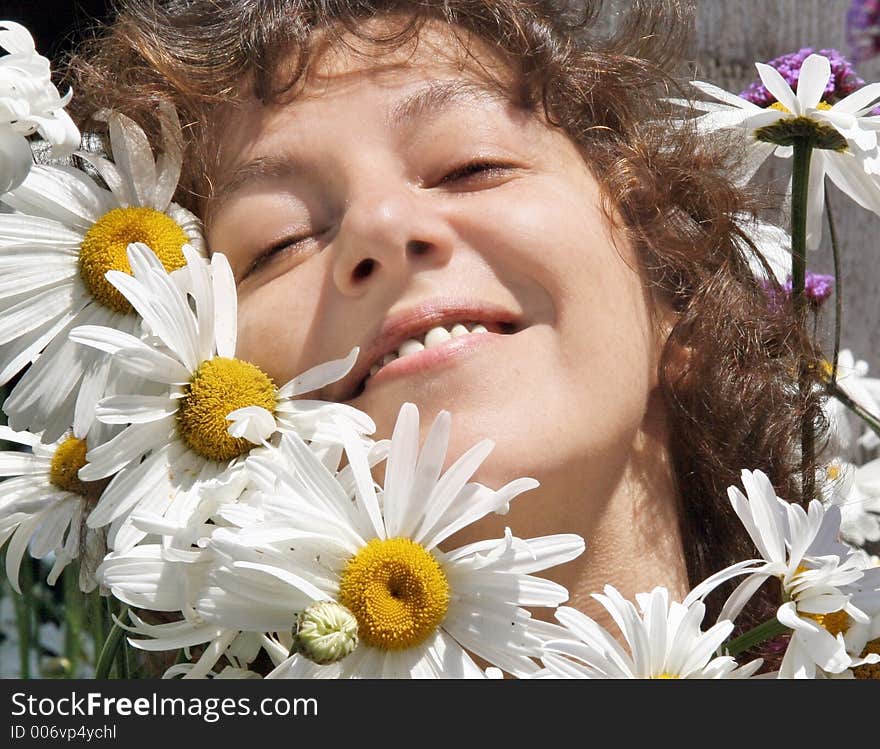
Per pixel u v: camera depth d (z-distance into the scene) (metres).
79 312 0.71
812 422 0.79
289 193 0.71
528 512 0.68
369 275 0.69
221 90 0.73
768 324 0.78
